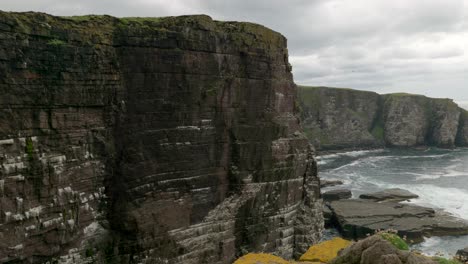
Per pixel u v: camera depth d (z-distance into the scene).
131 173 25.95
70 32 23.69
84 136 24.75
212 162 29.73
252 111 31.62
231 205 30.48
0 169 20.89
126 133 26.11
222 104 29.77
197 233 28.86
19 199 21.64
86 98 24.53
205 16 28.77
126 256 25.86
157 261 26.77
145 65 26.36
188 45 27.72
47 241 22.77
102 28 25.36
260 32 31.97
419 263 13.25
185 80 27.86
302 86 154.12
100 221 25.77
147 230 26.31
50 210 22.91
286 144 33.78
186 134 28.23
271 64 32.62
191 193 28.72
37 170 22.34
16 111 21.73
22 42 21.73
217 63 29.27
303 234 34.75
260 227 32.09
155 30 26.53
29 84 22.16
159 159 27.20
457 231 50.41
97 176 25.42
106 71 25.20
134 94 26.23
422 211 56.25
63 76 23.36
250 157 31.30
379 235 15.85
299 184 35.72
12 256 21.19
